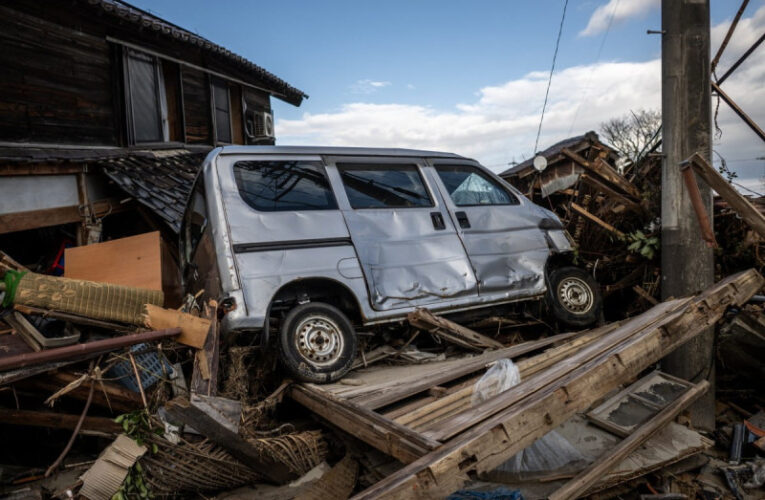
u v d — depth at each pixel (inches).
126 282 192.2
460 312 209.2
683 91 201.9
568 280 227.6
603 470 135.5
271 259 171.2
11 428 164.6
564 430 158.1
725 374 233.6
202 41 450.9
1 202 266.1
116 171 327.0
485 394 150.3
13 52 309.7
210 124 518.0
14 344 135.3
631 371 139.3
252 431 144.7
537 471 137.7
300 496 142.1
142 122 414.0
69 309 143.4
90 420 159.3
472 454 103.8
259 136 621.6
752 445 177.6
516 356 187.0
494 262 212.4
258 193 180.1
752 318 197.5
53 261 297.7
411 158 216.4
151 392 163.6
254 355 170.6
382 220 196.2
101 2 343.9
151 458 129.4
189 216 211.9
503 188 235.3
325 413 150.7
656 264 234.7
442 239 205.2
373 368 191.8
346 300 184.1
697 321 164.6
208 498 146.2
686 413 186.1
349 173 199.9
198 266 191.9
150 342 140.1
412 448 113.3
